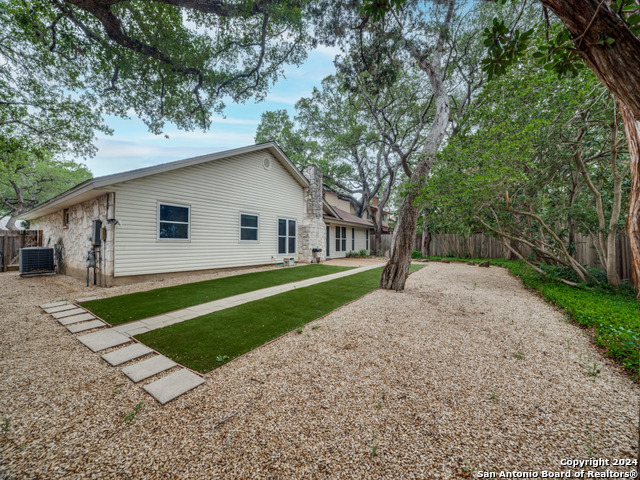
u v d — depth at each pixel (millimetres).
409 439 1718
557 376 2502
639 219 1212
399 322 3986
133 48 7203
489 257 15094
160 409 2021
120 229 6492
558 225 8211
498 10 8711
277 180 11125
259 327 3727
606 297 5332
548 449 1628
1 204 20625
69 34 6883
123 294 5648
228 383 2367
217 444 1681
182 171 7758
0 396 2174
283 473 1475
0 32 7090
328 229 14648
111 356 2869
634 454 1558
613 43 1251
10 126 10148
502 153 4715
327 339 3334
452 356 2898
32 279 8086
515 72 5188
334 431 1789
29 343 3219
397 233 6387
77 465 1530
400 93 13727
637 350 2668
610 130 5375
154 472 1484
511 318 4254
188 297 5391
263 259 10500
